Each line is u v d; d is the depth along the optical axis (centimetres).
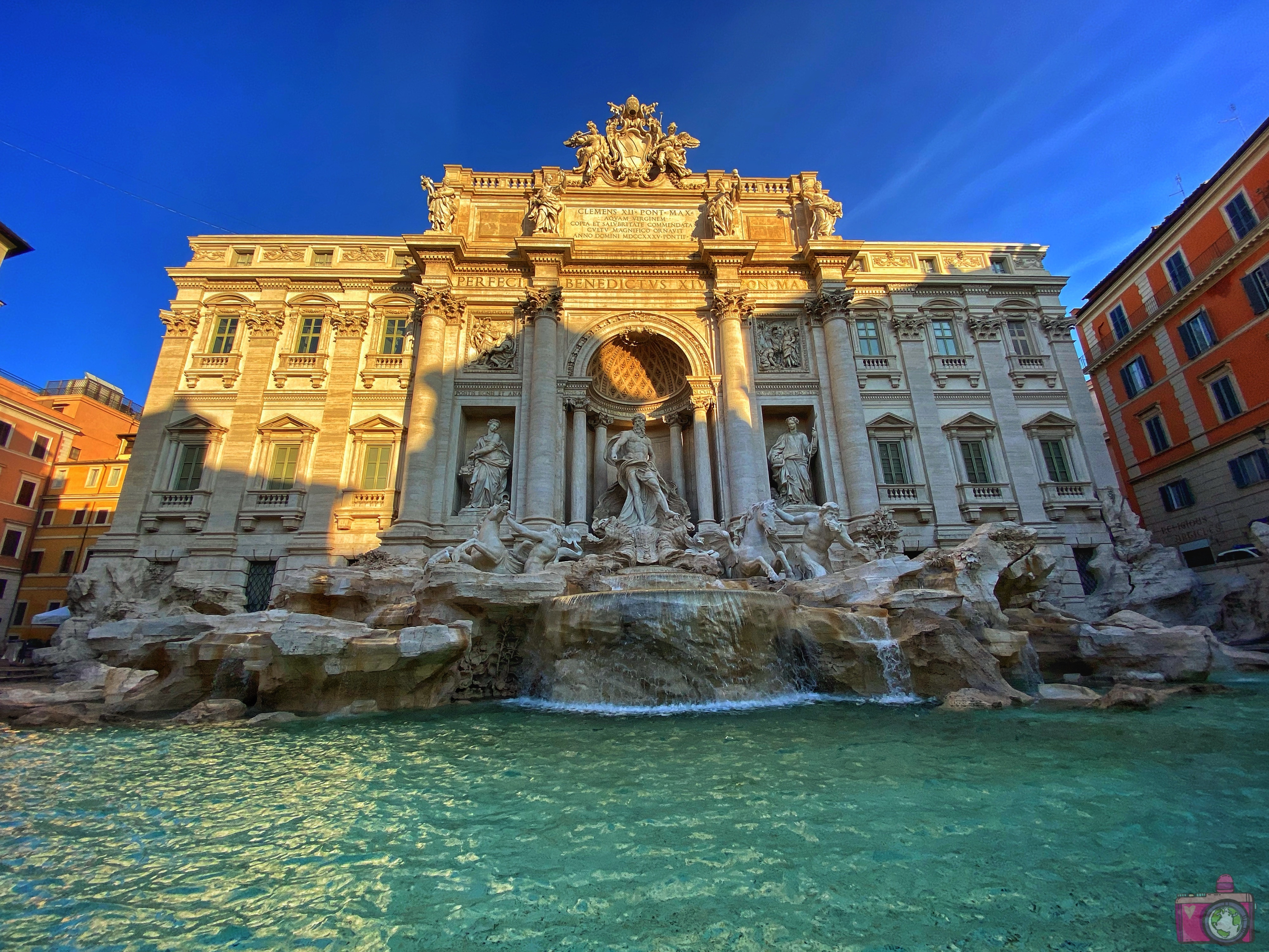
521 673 1600
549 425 2680
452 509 2672
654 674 1356
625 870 486
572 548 2109
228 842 559
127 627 1520
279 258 3162
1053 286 3272
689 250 3098
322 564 2622
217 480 2745
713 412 2862
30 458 3906
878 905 418
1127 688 1178
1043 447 3014
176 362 2936
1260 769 713
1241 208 2858
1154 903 411
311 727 1149
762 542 2161
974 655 1370
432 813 633
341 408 2870
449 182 3152
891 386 3078
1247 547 2800
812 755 835
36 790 732
